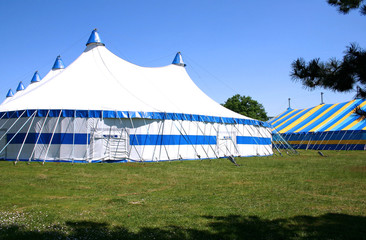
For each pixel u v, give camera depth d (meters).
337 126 32.25
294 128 37.19
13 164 14.90
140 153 17.58
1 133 17.94
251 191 9.20
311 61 5.60
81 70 21.05
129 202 7.74
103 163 15.93
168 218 6.37
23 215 6.36
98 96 18.66
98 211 6.86
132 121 17.64
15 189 9.09
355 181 11.22
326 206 7.45
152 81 23.14
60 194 8.60
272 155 24.73
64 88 19.33
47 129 16.64
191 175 12.32
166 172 13.05
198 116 19.97
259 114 51.78
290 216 6.57
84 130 16.62
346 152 27.81
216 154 20.78
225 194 8.75
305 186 10.11
